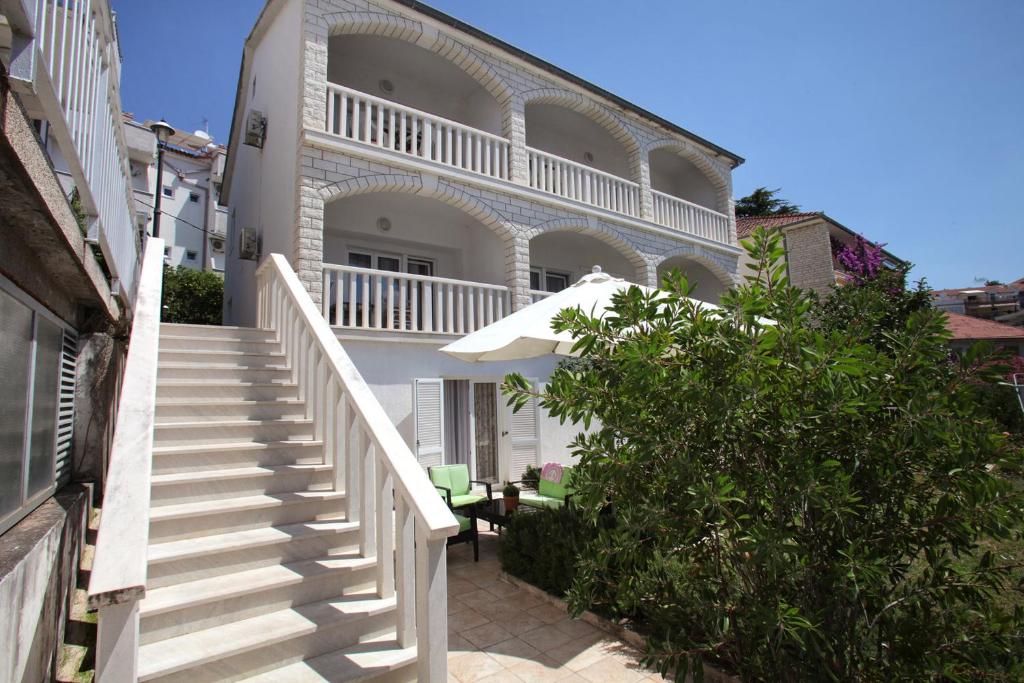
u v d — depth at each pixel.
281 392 5.86
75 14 3.05
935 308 3.11
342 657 3.30
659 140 14.91
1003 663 2.90
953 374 2.99
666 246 14.40
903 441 2.90
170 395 5.33
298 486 4.68
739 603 3.16
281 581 3.57
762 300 3.05
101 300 4.95
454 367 10.26
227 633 3.22
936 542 2.98
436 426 9.71
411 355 9.66
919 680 2.73
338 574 3.81
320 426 5.28
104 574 2.27
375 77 11.86
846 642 3.02
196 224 29.17
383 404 9.25
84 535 4.63
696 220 15.69
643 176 14.23
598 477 3.28
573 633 4.69
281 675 3.10
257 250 11.12
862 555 2.71
